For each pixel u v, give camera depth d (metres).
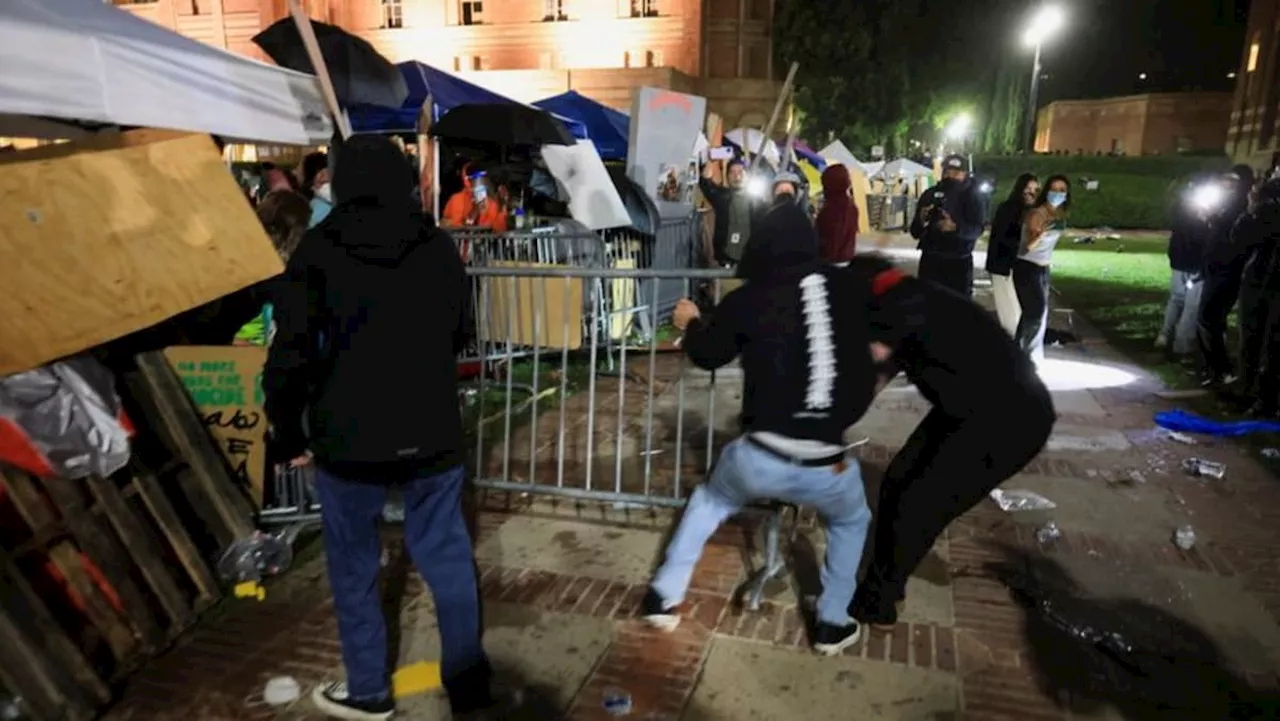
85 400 3.49
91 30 4.10
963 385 3.22
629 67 35.25
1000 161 34.94
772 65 37.41
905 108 37.94
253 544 4.11
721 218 10.27
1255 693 3.25
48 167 3.54
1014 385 3.21
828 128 37.69
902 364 3.39
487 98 12.48
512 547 4.48
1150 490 5.26
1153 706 3.18
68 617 3.31
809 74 37.00
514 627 3.71
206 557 4.04
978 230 8.35
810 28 36.00
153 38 4.59
